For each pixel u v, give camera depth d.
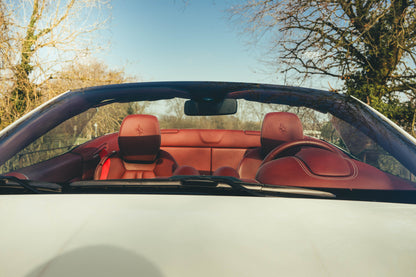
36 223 0.96
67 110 1.86
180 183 1.29
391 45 11.38
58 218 0.99
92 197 1.17
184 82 2.29
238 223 0.97
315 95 2.02
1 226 0.95
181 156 2.96
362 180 1.37
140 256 0.80
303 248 0.86
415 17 10.60
